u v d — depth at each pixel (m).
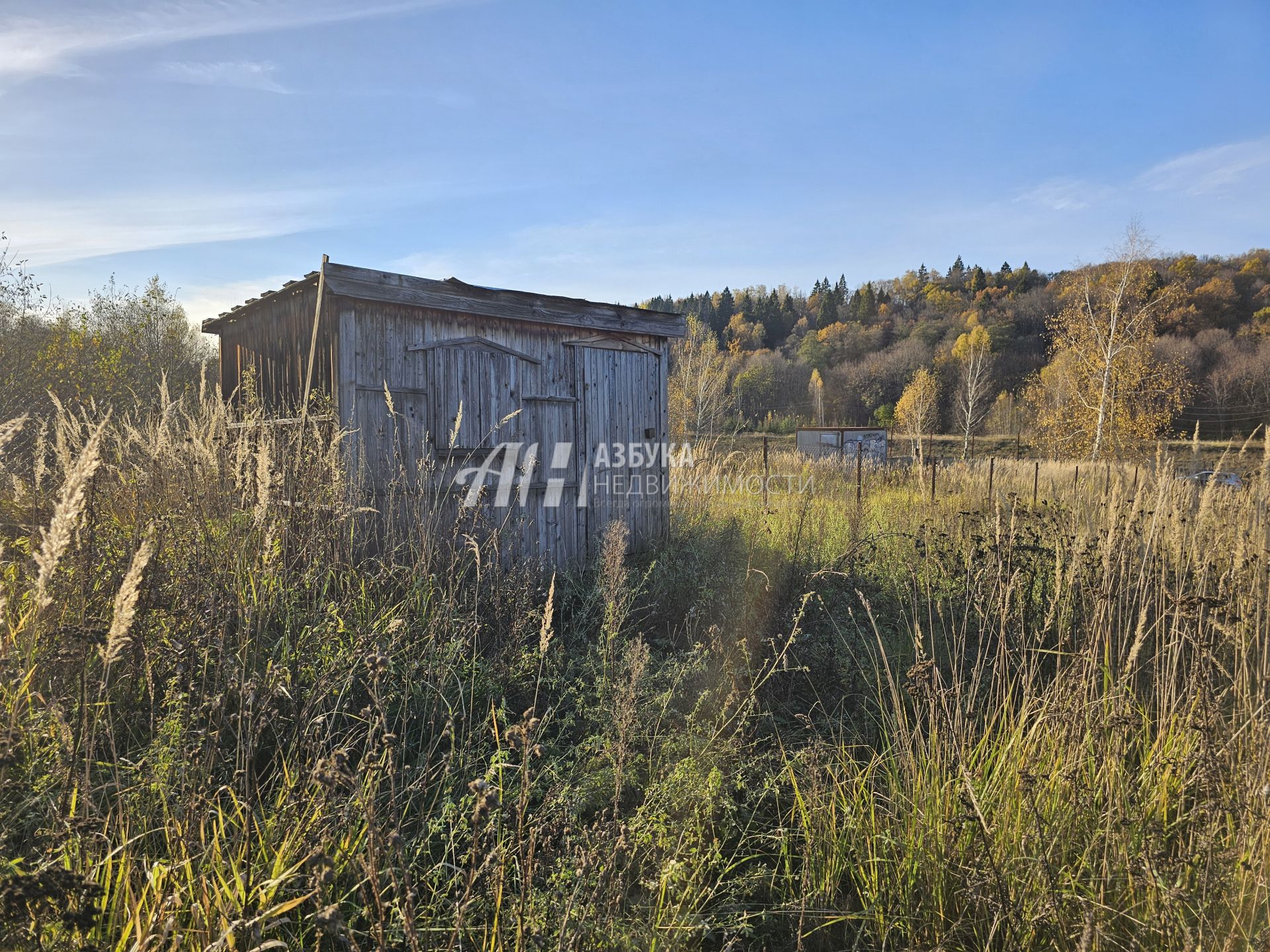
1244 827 2.39
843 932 2.66
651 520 8.40
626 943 2.25
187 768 2.43
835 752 3.55
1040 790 2.82
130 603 1.92
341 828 2.45
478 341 6.69
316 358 6.02
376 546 5.66
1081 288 24.12
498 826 2.48
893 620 5.32
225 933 1.78
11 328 10.81
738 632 5.12
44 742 2.52
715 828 3.15
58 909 1.67
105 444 3.43
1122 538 4.17
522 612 4.71
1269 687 3.12
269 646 3.47
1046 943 2.40
